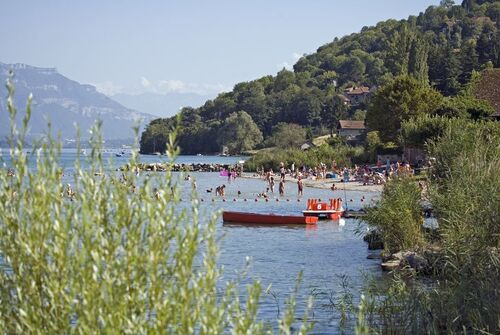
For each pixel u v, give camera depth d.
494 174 19.09
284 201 57.31
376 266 24.36
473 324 12.66
